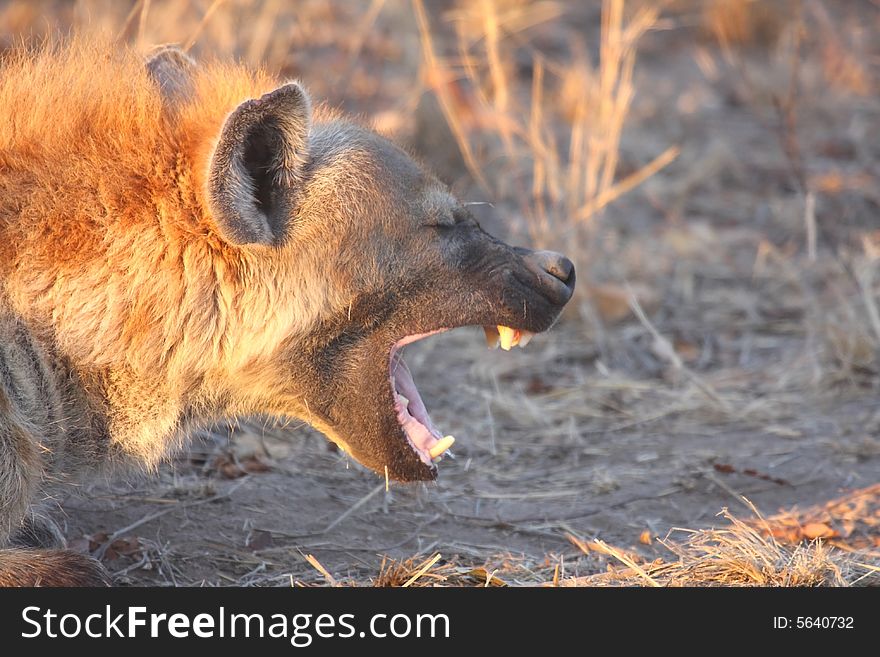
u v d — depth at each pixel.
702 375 16.22
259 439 13.64
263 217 9.41
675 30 31.61
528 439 14.47
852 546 11.40
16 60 10.75
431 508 12.58
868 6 31.91
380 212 9.97
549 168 18.80
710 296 18.70
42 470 9.70
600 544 11.23
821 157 24.61
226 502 12.30
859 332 15.93
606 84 19.28
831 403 15.05
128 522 11.73
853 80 27.72
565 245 17.91
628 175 23.00
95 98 9.99
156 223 9.51
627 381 16.02
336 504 12.52
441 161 21.34
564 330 17.58
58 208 9.48
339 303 9.93
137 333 9.57
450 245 10.26
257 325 9.74
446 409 15.21
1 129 9.86
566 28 30.34
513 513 12.52
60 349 9.59
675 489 12.96
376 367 10.16
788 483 12.93
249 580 10.95
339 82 21.88
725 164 23.78
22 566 9.45
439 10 27.84
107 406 9.90
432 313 10.21
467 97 23.12
